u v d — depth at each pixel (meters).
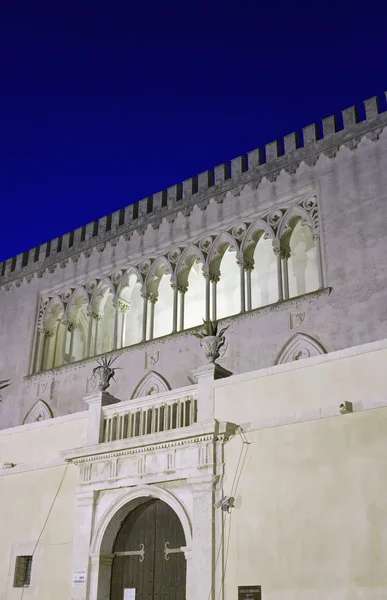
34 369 41.12
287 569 15.86
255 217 34.56
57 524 21.06
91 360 37.81
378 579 14.44
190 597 17.08
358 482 15.48
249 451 17.62
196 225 36.91
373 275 29.16
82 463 20.95
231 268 39.84
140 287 41.91
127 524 20.08
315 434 16.61
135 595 18.98
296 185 33.53
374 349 16.48
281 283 32.47
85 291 40.88
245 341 31.81
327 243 31.12
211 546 17.19
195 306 40.34
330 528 15.54
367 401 16.00
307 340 29.88
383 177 30.62
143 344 35.69
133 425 20.61
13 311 44.28
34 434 23.25
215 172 37.38
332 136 33.16
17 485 22.86
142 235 39.38
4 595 21.31
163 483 19.05
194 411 19.38
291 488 16.53
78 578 19.55
